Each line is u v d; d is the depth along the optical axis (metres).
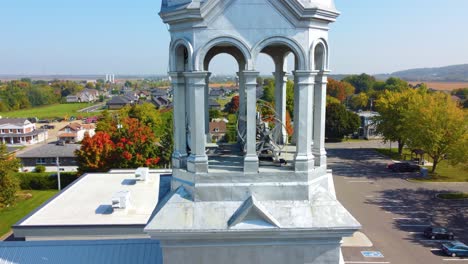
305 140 12.85
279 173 12.66
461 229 46.25
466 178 69.69
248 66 12.42
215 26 12.36
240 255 12.23
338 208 12.45
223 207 12.45
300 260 12.32
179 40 13.09
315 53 13.71
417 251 40.09
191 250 12.14
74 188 36.81
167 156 67.44
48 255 17.03
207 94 16.75
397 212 51.88
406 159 86.62
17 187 56.91
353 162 83.94
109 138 63.38
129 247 17.48
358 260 37.94
